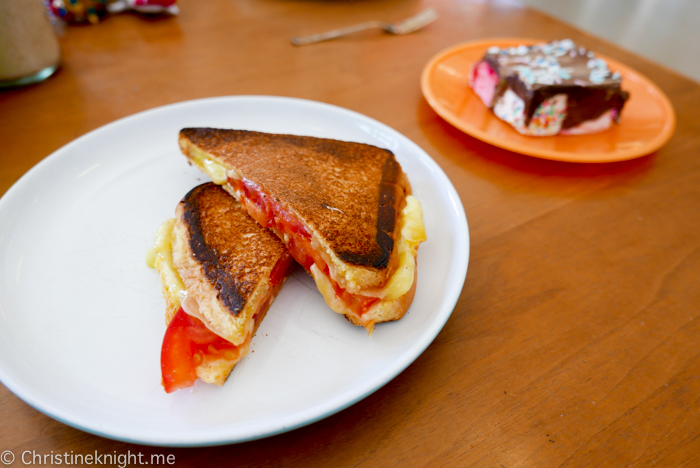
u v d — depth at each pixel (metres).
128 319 0.33
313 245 0.35
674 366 0.33
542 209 0.41
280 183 0.37
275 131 0.45
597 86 0.44
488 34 0.62
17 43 0.46
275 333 0.33
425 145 0.46
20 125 0.44
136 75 0.50
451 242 0.37
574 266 0.37
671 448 0.30
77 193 0.39
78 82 0.49
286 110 0.46
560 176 0.44
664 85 0.55
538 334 0.34
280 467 0.28
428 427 0.30
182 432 0.25
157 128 0.44
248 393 0.31
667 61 0.94
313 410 0.27
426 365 0.32
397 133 0.43
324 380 0.31
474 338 0.33
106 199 0.39
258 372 0.31
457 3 0.68
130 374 0.31
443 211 0.39
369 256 0.33
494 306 0.35
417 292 0.35
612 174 0.44
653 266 0.38
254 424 0.26
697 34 1.03
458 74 0.53
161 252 0.35
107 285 0.34
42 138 0.43
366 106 0.49
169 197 0.40
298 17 0.61
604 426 0.30
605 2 1.17
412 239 0.36
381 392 0.31
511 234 0.39
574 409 0.31
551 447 0.29
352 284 0.33
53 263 0.35
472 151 0.46
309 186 0.37
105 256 0.36
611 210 0.41
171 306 0.33
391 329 0.33
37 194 0.38
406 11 0.65
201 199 0.39
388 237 0.34
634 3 1.17
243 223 0.37
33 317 0.33
